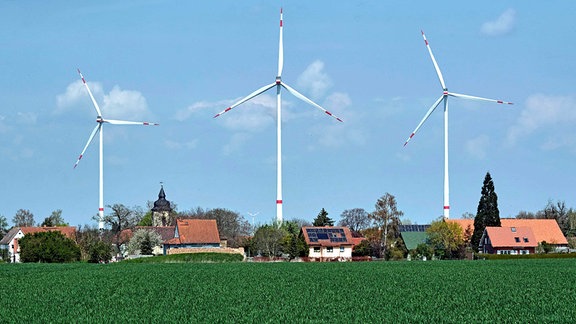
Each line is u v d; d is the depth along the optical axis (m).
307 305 45.75
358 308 44.44
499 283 59.38
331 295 50.91
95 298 50.28
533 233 135.00
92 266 89.25
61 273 73.69
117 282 62.25
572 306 44.69
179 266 87.12
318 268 80.94
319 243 133.50
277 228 132.88
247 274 70.62
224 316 41.81
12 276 69.62
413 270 76.19
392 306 45.16
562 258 109.88
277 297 49.88
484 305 45.50
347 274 70.12
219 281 62.50
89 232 134.12
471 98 131.25
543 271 73.25
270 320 40.19
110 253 118.31
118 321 40.41
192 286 58.06
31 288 57.50
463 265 86.69
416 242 136.38
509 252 131.75
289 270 76.88
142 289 55.94
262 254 132.00
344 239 136.38
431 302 46.88
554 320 39.88
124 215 131.38
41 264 97.69
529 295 50.28
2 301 48.94
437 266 84.62
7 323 40.16
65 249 116.69
